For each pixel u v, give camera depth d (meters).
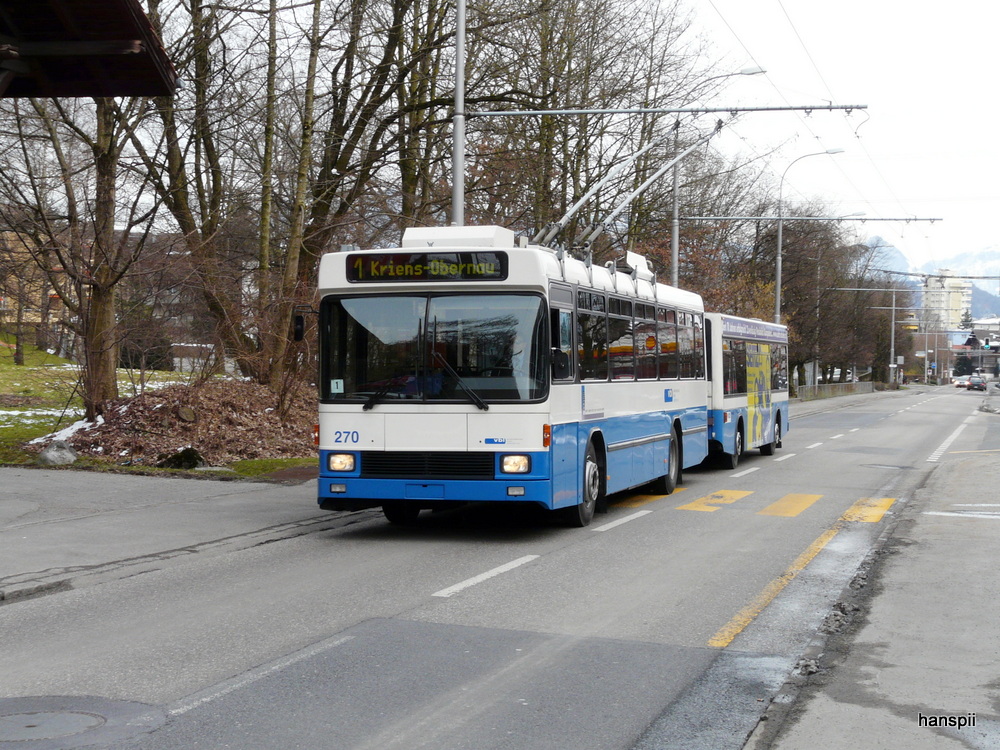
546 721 5.51
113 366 22.19
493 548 11.43
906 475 20.95
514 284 11.66
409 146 27.23
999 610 8.16
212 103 22.97
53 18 13.45
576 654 6.91
